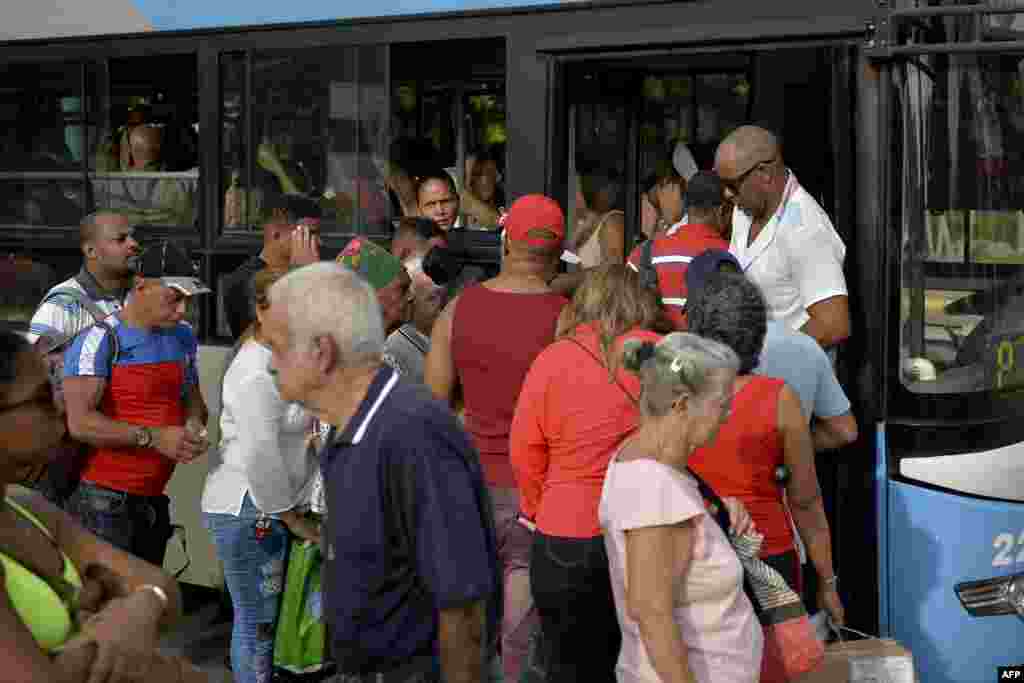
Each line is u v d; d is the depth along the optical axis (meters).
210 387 5.75
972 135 4.38
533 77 4.88
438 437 2.78
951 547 4.32
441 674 2.83
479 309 4.36
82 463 4.86
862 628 4.41
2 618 2.12
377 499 2.78
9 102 6.18
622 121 5.26
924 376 4.38
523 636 4.37
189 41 5.66
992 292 4.44
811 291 4.37
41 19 6.07
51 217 6.09
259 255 5.53
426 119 5.21
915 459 4.36
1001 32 4.23
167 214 5.77
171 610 2.53
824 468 4.46
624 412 3.71
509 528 4.35
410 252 5.13
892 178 4.34
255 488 4.39
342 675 2.92
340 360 2.79
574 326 3.91
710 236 4.66
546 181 4.88
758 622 3.23
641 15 4.65
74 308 5.41
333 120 5.34
